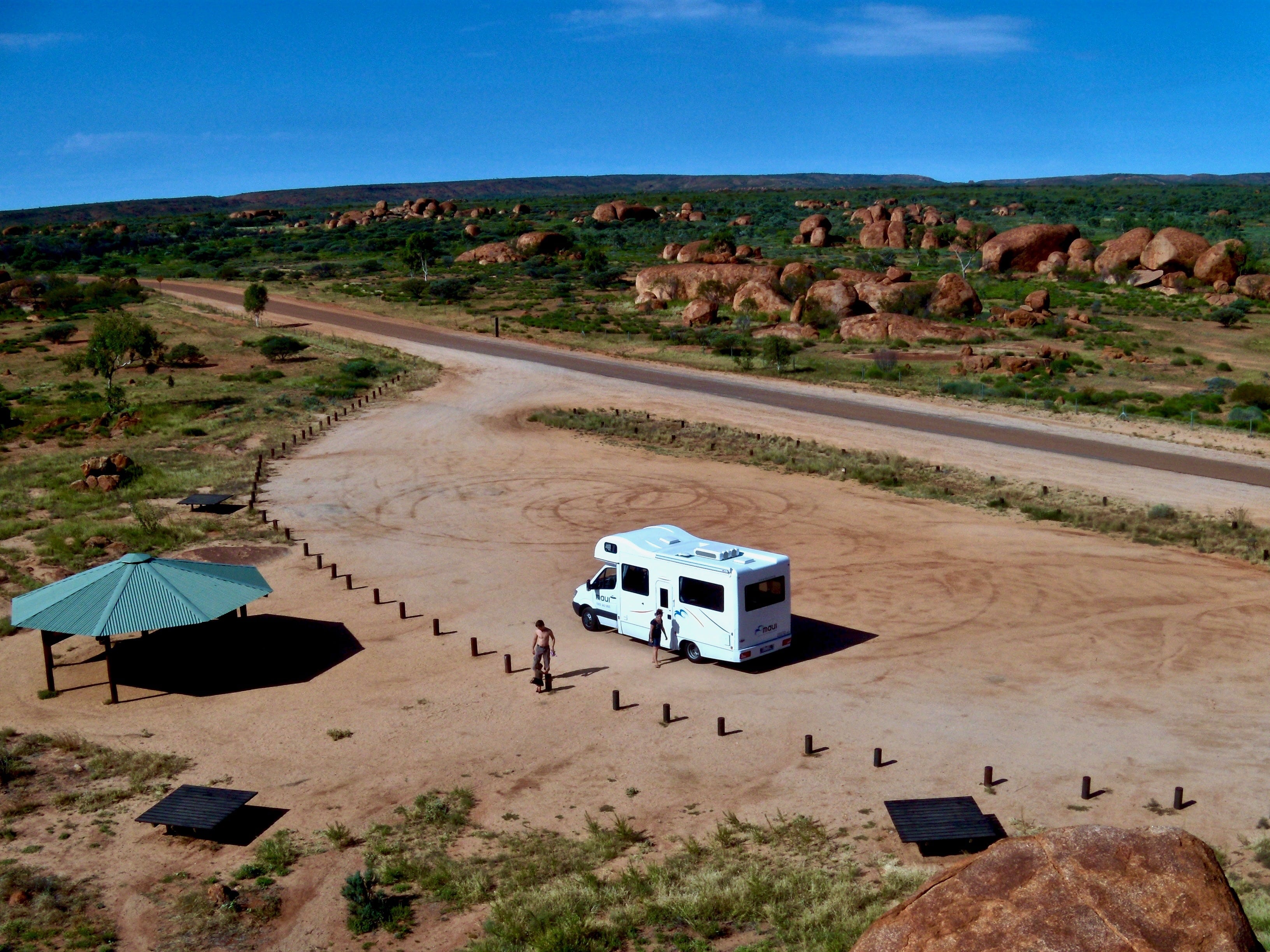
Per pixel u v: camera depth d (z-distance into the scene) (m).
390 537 31.72
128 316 68.75
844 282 81.75
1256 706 18.78
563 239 136.50
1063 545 29.89
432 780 16.48
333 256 148.62
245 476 39.88
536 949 11.41
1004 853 7.36
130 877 13.64
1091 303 90.12
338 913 12.69
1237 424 47.34
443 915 12.60
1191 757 16.72
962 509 34.19
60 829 14.99
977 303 83.50
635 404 54.41
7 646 23.05
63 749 17.83
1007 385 56.84
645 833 14.66
